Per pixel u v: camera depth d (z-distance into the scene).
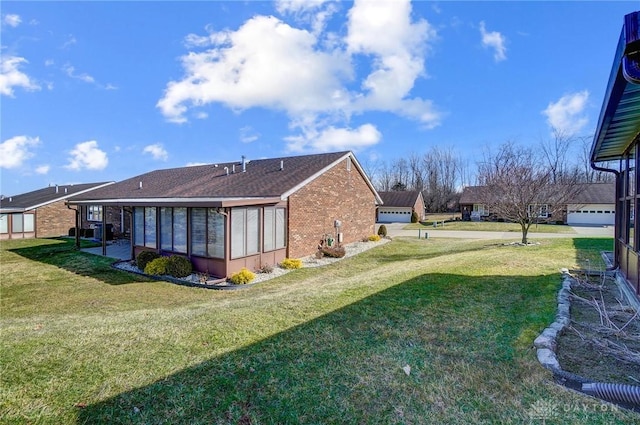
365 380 3.46
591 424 2.59
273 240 13.61
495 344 4.23
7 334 5.15
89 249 17.83
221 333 4.82
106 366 3.82
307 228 15.62
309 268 13.48
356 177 19.91
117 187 25.06
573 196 18.00
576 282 7.39
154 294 9.77
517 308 5.73
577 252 11.65
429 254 15.66
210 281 10.93
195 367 3.78
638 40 2.58
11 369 3.75
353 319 5.34
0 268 13.88
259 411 2.99
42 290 10.41
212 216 11.67
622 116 4.82
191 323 5.34
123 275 12.22
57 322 6.42
